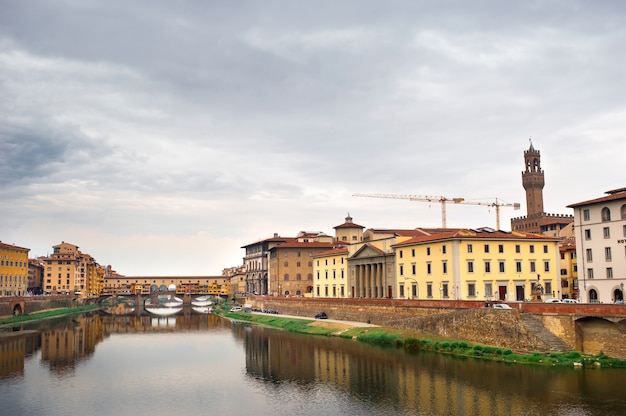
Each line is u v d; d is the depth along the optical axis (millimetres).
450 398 64688
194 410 65188
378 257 148375
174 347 119875
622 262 103000
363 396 68125
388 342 106500
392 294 142000
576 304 80562
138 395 72875
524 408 59344
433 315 104125
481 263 117438
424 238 128375
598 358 76938
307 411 63219
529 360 79438
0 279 199375
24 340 132375
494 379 71312
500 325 87688
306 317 162125
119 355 108312
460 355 88625
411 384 71938
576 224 113250
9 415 63031
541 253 122875
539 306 85125
